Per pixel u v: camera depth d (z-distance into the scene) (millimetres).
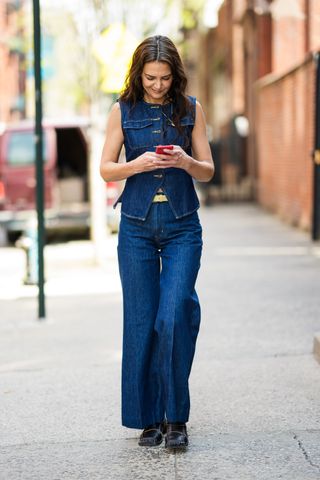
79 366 8852
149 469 5793
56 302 12828
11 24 36750
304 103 21484
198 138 6098
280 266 15430
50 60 27188
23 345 10016
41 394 7785
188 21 22953
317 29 22156
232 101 36812
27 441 6500
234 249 18281
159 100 6027
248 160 34062
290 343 9414
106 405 7355
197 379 8008
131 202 6070
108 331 10633
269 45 28828
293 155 23141
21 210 20109
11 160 20109
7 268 17078
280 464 5785
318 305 11617
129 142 6035
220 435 6406
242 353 9016
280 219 25375
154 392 6270
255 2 29906
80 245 20500
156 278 6160
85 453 6172
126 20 21781
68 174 21141
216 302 12047
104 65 15938
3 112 37344
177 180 6023
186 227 6105
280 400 7258
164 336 5953
